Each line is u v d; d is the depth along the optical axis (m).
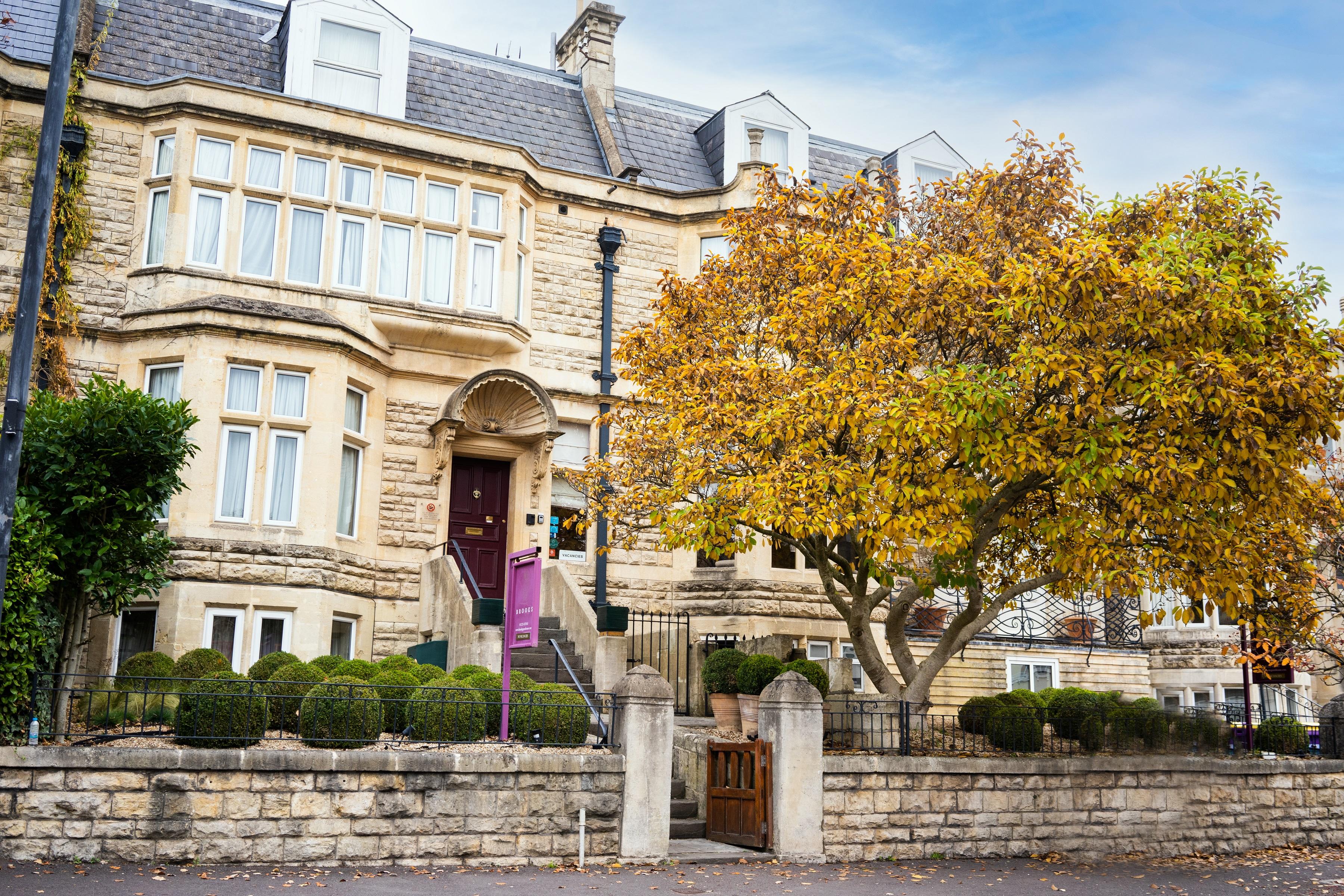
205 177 17.72
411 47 21.64
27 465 11.03
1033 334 13.09
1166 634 25.14
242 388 17.11
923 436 11.97
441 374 19.20
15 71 17.03
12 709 9.90
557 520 20.20
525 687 13.06
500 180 19.73
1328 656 19.50
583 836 10.88
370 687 11.36
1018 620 23.45
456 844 10.54
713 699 15.48
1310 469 21.47
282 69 19.67
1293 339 12.46
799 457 13.17
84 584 11.22
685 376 14.19
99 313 17.20
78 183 17.22
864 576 14.27
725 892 10.03
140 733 11.23
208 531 16.36
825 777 12.21
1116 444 12.14
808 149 24.36
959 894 10.55
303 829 10.09
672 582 20.66
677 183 22.77
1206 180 13.99
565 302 20.61
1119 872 12.34
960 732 15.37
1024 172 14.78
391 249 18.92
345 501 18.09
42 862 9.29
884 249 13.09
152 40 19.08
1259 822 15.05
